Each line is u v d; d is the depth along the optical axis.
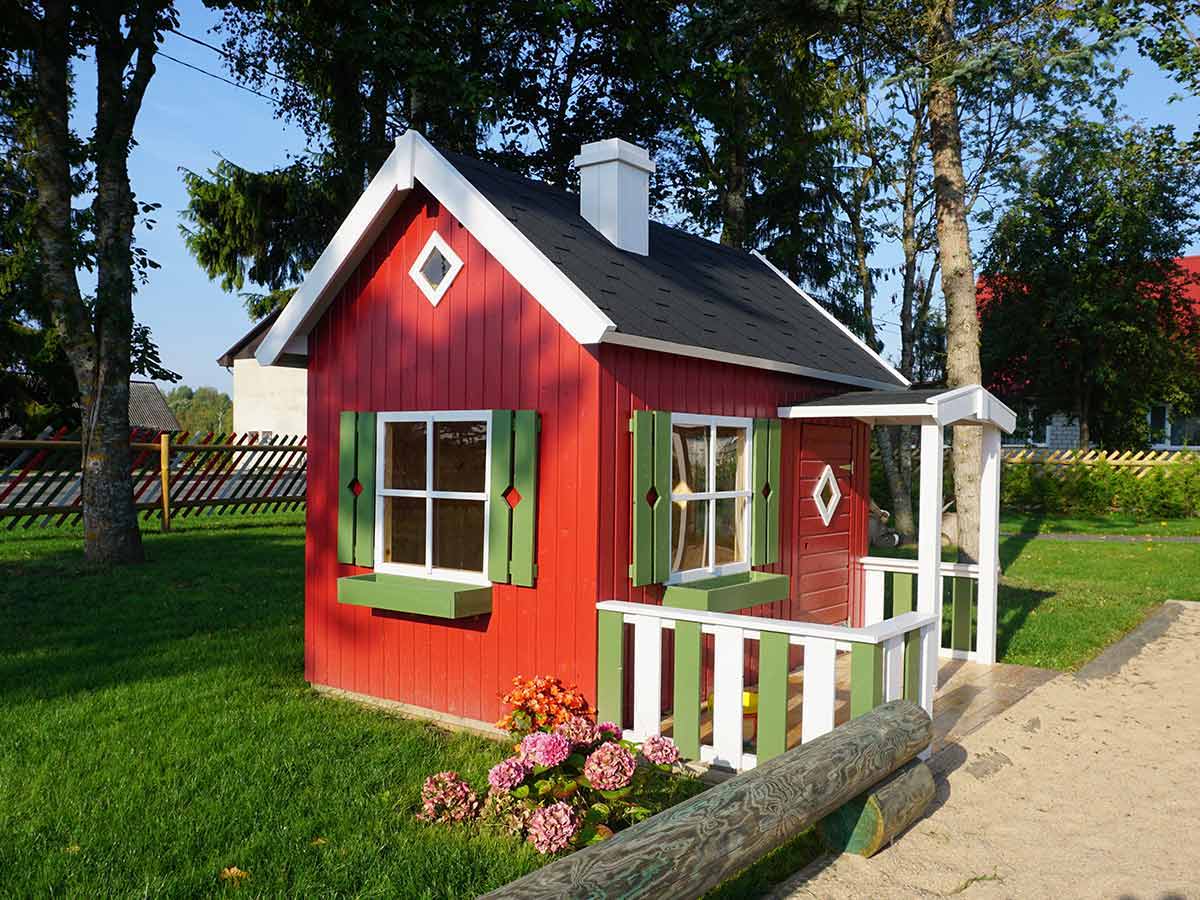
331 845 4.25
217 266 26.45
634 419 5.79
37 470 15.48
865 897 3.91
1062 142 21.50
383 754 5.55
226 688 6.99
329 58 17.56
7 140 16.41
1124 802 5.00
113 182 12.30
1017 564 14.55
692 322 6.52
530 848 4.23
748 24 13.70
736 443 7.07
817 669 5.02
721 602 6.17
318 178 23.31
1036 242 27.03
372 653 6.86
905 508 18.70
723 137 17.47
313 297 6.92
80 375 12.65
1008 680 7.59
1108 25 11.38
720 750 5.32
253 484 19.23
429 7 14.65
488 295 6.15
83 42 12.76
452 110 17.16
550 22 15.97
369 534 6.77
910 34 12.75
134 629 8.90
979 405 7.10
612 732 5.03
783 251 22.17
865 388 8.69
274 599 10.48
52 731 5.85
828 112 21.00
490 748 5.73
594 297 5.68
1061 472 23.50
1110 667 8.00
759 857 3.54
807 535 8.05
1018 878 4.10
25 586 10.82
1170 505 22.25
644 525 5.86
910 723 4.61
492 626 6.13
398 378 6.69
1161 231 26.31
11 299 24.06
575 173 19.69
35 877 3.90
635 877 2.91
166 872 3.99
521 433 5.85
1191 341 27.59
